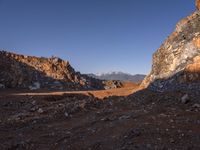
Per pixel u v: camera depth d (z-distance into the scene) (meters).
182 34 32.19
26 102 33.03
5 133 19.36
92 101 27.03
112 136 14.98
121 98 27.28
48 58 70.31
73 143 15.29
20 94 40.19
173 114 17.77
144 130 14.74
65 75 67.88
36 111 26.84
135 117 17.97
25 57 65.38
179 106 20.75
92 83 73.31
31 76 59.91
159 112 18.73
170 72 29.92
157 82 29.55
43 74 63.59
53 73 65.56
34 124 21.62
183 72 27.44
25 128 20.30
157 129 14.73
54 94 39.62
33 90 52.62
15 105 31.59
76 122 21.03
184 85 25.92
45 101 34.06
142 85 37.44
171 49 32.25
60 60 71.31
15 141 16.84
